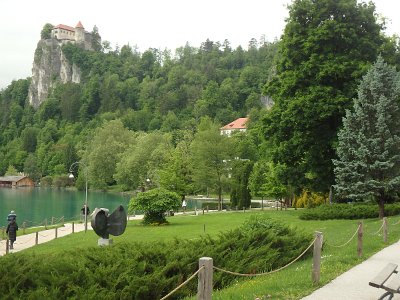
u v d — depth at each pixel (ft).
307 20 112.98
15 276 28.27
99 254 34.40
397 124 86.28
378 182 83.97
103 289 29.17
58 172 455.22
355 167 85.40
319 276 34.86
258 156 305.94
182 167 210.59
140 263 33.40
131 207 120.67
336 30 104.73
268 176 168.55
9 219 87.92
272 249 45.14
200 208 218.18
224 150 200.34
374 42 109.91
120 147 338.75
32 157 497.05
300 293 31.73
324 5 109.40
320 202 158.40
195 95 645.10
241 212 153.99
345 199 113.19
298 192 132.36
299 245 50.24
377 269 40.86
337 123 105.19
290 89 110.42
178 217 143.54
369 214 96.68
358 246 46.78
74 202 271.69
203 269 22.02
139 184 286.25
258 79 652.89
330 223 90.27
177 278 33.73
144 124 571.69
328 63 103.45
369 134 86.33
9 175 489.26
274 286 33.78
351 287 33.99
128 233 101.24
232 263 39.27
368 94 88.53
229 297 30.48
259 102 599.16
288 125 106.83
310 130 106.11
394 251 51.11
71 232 115.75
